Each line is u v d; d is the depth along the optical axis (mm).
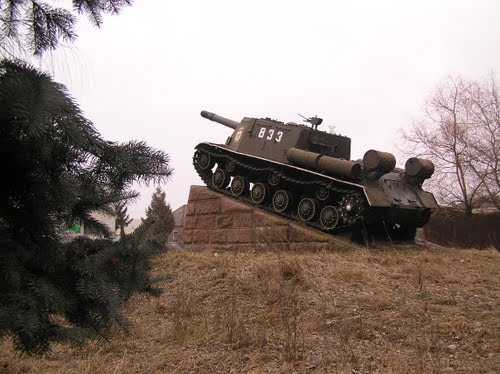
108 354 6031
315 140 14758
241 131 16078
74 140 2064
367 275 8508
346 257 10516
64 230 2525
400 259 10125
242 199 15352
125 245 2486
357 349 5488
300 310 7000
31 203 2287
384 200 12297
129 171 2391
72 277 2342
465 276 8719
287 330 6016
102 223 2607
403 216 13312
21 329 1937
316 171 13461
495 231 22703
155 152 2479
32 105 1876
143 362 5801
